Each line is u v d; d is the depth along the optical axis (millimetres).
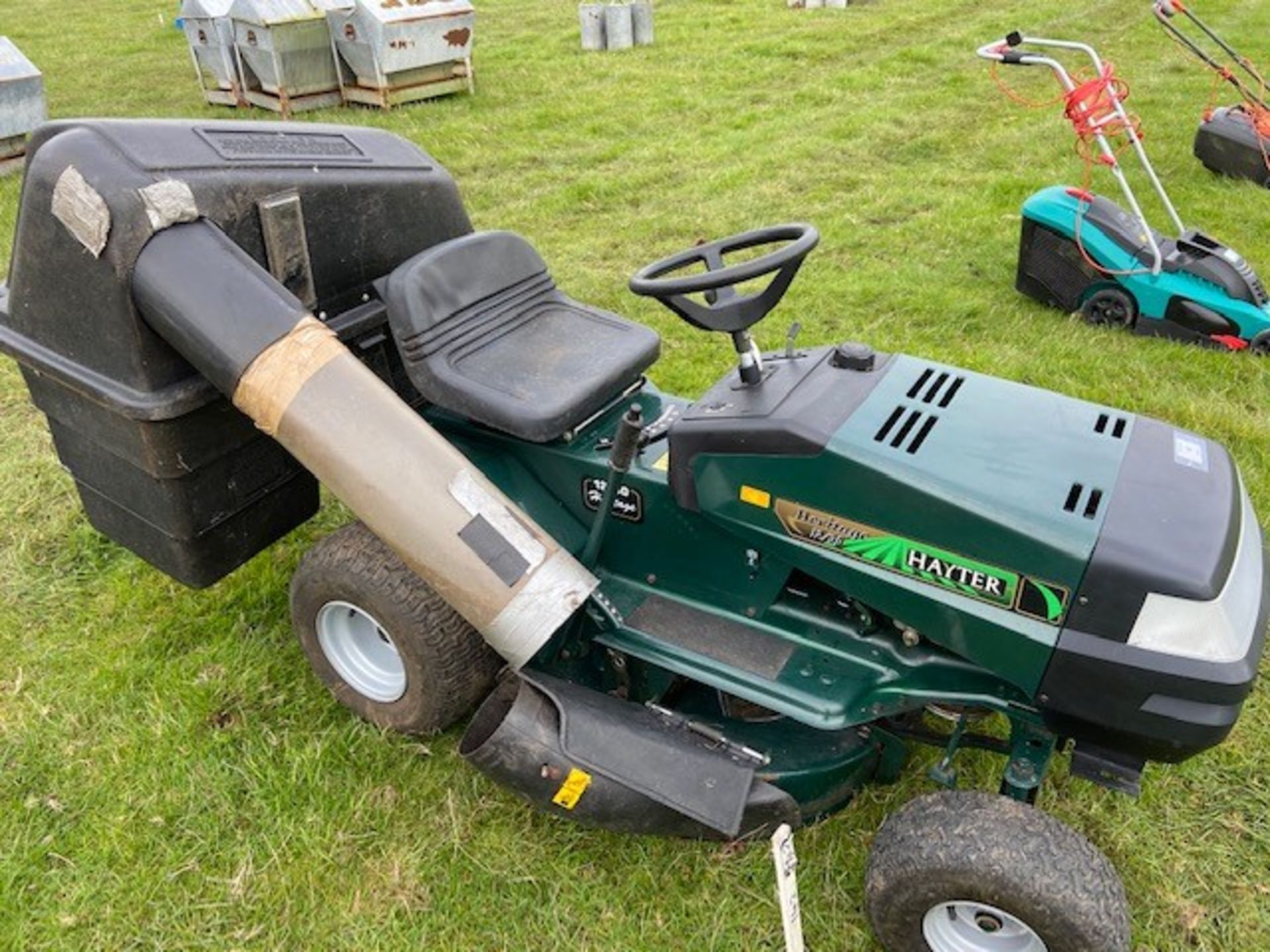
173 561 2852
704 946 2410
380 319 2951
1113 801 2719
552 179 7406
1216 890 2512
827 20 12484
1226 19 12250
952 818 2131
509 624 2334
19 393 4688
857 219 6512
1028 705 2230
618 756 2312
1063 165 7352
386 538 2357
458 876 2561
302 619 2932
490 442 2871
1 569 3574
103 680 3109
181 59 11875
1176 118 8453
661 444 2730
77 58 11961
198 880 2561
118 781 2803
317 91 9344
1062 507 2105
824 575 2336
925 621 2230
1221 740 2020
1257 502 3719
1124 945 2020
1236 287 4754
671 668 2494
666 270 2533
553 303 3064
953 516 2133
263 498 2898
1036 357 4762
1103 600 2033
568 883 2545
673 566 2658
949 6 13125
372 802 2746
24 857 2602
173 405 2508
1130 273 4898
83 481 2914
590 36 11398
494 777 2418
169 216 2389
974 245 6070
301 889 2537
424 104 9398
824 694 2369
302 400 2330
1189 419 4234
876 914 2234
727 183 7168
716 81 9992
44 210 2453
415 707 2818
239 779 2807
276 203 2619
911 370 2504
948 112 8773
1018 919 2053
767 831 2336
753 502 2361
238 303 2369
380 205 2906
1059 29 11789
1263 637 2070
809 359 2566
